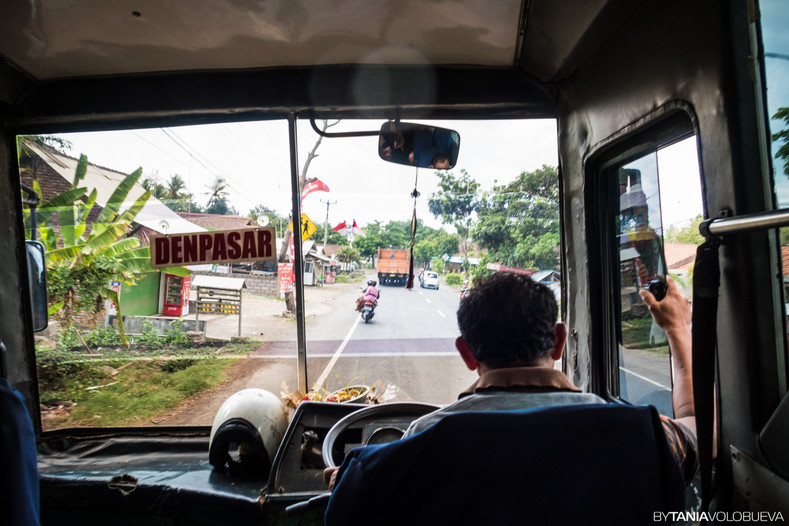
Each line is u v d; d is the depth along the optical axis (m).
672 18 1.39
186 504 1.83
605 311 2.05
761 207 1.11
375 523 0.82
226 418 2.03
